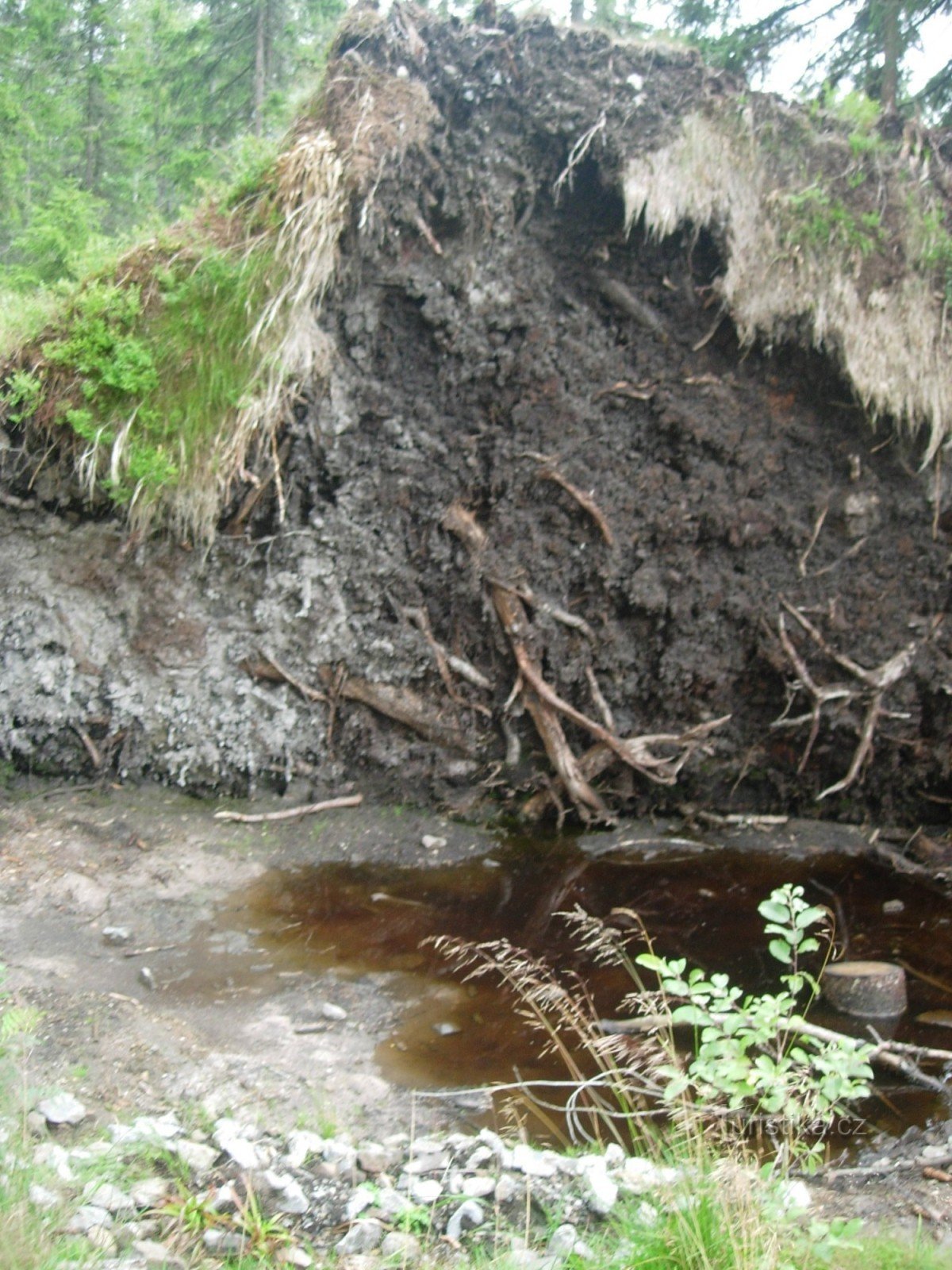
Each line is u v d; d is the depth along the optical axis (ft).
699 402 19.72
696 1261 7.02
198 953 14.01
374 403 19.74
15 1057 9.96
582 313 19.79
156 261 18.79
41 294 19.52
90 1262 7.07
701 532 19.93
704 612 19.99
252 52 36.52
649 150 18.84
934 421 19.12
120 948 13.88
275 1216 8.23
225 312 18.24
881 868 18.39
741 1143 8.78
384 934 15.02
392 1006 12.91
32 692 18.78
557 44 19.19
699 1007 9.51
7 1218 7.13
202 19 36.40
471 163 19.21
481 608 20.01
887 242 19.35
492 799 20.31
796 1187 8.38
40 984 12.09
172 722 19.21
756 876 17.93
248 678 19.61
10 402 18.07
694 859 18.65
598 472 19.85
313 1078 11.00
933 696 19.90
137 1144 8.75
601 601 20.18
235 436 18.31
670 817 20.47
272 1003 12.77
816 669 19.98
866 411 19.30
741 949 14.90
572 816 20.11
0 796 18.30
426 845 18.54
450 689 20.11
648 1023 11.91
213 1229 7.91
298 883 16.75
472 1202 8.46
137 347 18.01
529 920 15.74
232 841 17.89
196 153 31.63
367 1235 8.05
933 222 19.39
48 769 19.07
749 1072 8.82
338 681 19.92
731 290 18.97
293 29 35.60
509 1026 12.55
